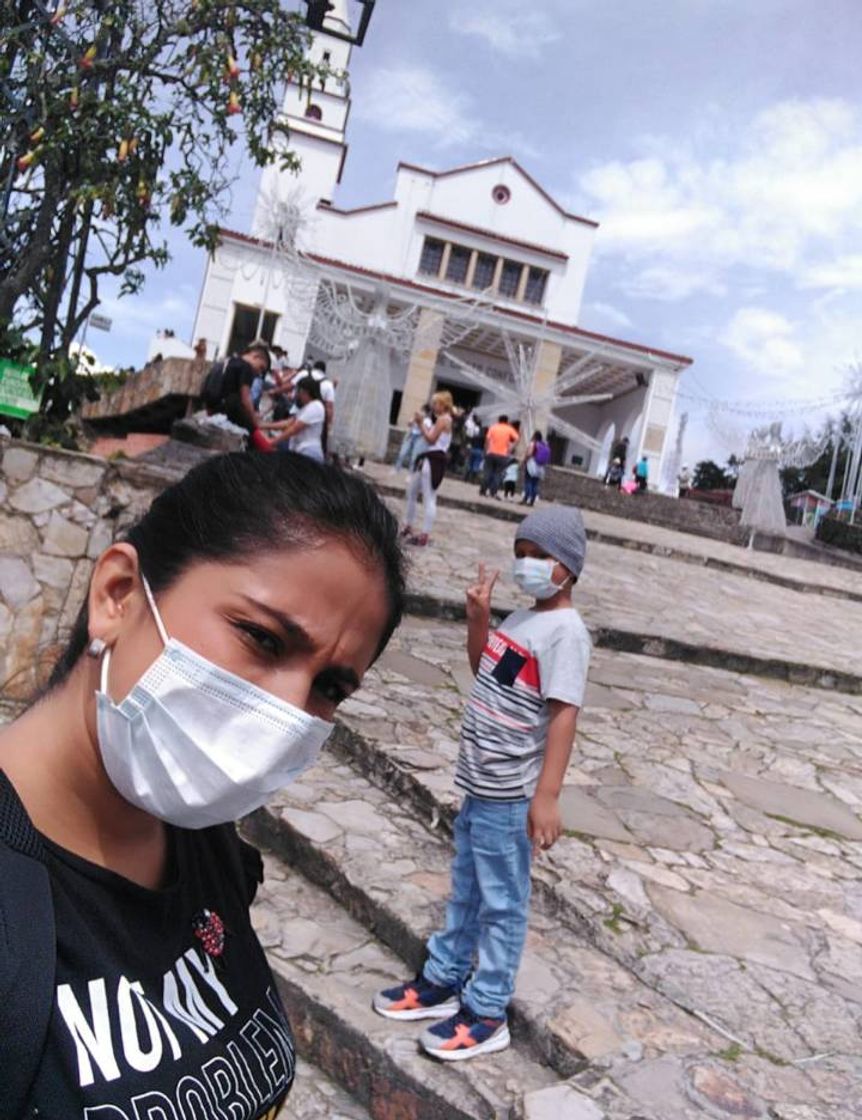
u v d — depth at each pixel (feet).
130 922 3.31
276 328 95.45
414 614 25.80
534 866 12.66
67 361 17.19
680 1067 8.81
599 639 27.45
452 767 15.19
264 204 87.15
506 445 57.41
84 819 3.38
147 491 17.29
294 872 12.59
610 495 77.05
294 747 3.42
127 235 16.51
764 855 14.88
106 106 14.75
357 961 10.68
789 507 105.91
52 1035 2.79
